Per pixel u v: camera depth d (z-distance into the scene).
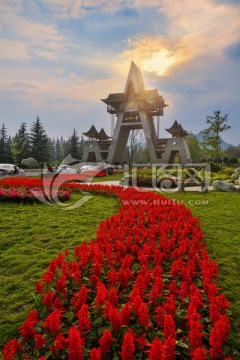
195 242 5.56
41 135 66.12
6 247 6.38
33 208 10.73
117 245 5.10
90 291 3.83
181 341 2.90
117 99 51.66
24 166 43.03
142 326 3.08
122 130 53.94
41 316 3.45
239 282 4.69
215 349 2.65
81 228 7.92
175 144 48.62
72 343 2.48
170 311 3.13
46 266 5.30
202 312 3.38
